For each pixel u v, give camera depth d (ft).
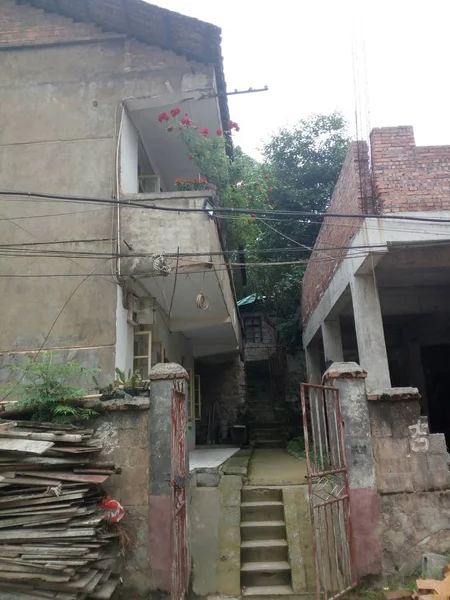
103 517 15.08
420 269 30.40
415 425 16.97
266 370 61.26
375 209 24.41
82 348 22.86
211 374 51.60
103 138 25.67
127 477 16.57
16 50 27.53
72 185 25.05
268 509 19.66
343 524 16.12
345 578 15.49
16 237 24.50
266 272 54.34
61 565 13.34
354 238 26.02
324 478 17.38
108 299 23.32
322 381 18.49
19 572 13.37
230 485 20.89
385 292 36.35
